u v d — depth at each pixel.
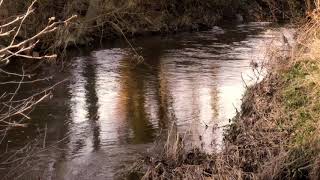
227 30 25.30
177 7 27.59
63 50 18.94
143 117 11.36
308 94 9.11
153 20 25.44
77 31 21.12
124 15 24.61
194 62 17.25
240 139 8.78
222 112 11.45
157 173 8.04
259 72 12.73
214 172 7.79
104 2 22.81
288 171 7.70
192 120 10.95
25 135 10.23
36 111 11.83
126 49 20.62
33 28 19.44
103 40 22.88
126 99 12.92
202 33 24.75
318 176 7.49
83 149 9.48
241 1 29.89
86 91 13.77
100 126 10.80
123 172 8.39
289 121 8.89
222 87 13.66
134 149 9.37
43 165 8.75
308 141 8.02
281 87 10.23
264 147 8.28
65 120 11.19
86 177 8.25
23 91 13.66
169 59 18.02
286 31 15.97
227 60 17.28
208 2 28.81
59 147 9.59
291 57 10.84
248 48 19.48
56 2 20.91
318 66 9.39
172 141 9.62
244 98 11.38
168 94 13.20
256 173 7.68
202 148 9.06
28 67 16.81
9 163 8.76
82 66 17.19
